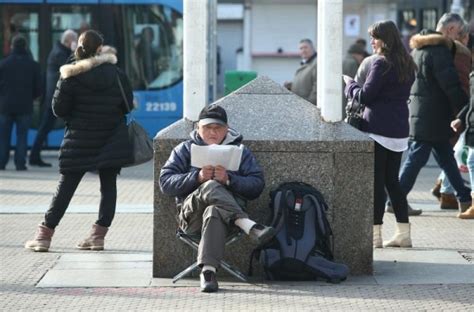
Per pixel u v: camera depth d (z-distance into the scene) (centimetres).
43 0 4688
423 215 2816
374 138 2258
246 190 1948
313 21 8094
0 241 2481
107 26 4744
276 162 2038
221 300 1847
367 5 7350
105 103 2316
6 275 2080
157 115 4800
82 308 1806
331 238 2050
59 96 2297
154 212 2041
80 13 4719
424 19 6650
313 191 1991
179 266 2050
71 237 2530
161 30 4791
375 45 2264
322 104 2069
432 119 2656
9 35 4672
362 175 2048
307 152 2038
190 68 2053
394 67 2239
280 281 1995
